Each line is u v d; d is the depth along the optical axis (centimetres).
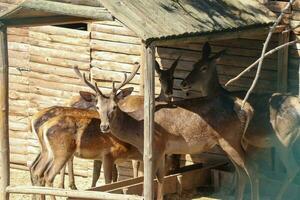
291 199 1373
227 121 1291
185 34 1164
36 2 1201
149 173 1148
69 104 1506
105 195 1210
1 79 1283
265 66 1415
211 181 1449
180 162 1508
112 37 1534
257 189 1325
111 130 1272
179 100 1395
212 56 1394
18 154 1652
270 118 1314
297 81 1388
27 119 1638
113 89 1264
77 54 1570
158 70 1440
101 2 1142
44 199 1324
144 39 1109
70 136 1338
